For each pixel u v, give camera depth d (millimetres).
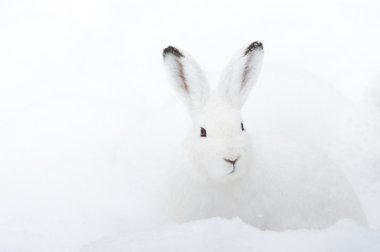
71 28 10422
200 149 4688
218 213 4949
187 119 7512
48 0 11312
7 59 9625
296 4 10180
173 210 5152
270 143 5227
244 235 3832
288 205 4914
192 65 4914
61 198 6461
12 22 10594
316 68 8891
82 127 7719
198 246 3727
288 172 4988
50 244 4992
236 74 4891
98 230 5762
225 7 10352
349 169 6961
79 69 9492
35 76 9281
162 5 10742
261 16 9984
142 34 10094
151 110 8492
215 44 9508
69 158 7191
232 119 4680
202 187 4898
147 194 6512
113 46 9992
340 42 9297
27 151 7344
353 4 10148
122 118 7969
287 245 3646
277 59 9055
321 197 5000
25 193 6590
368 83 8453
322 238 3688
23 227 5676
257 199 4898
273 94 7535
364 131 7344
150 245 3797
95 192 6559
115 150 7367
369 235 3646
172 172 5184
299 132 7148
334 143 7215
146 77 9234
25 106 8656
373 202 6305
